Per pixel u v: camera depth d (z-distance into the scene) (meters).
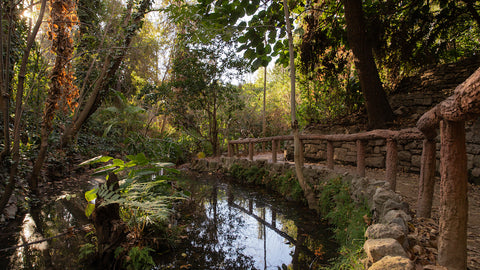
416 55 6.69
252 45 4.35
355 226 3.03
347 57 7.87
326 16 7.00
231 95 10.98
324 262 2.84
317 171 4.98
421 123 2.31
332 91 7.95
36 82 5.41
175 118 10.61
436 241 2.03
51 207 4.56
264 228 4.03
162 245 3.19
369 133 3.61
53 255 2.88
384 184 3.09
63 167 7.03
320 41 6.89
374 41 6.50
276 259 2.99
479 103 1.11
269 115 14.30
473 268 1.69
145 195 3.49
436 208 2.95
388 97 7.01
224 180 8.05
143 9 7.60
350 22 5.88
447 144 1.58
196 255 3.09
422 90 6.85
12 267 2.64
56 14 4.98
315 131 7.77
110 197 2.84
